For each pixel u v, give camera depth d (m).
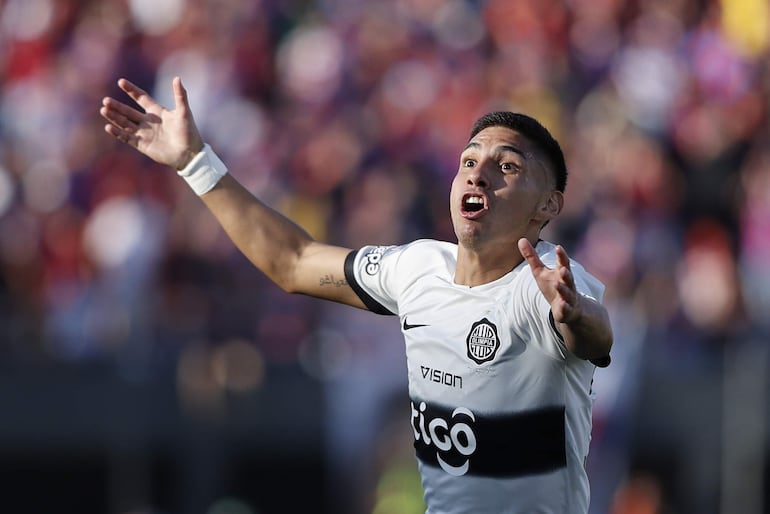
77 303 34.16
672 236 36.91
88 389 33.44
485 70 42.78
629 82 41.66
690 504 33.12
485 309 14.12
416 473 31.77
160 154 16.20
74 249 36.12
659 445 33.25
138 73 42.31
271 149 39.53
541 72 42.16
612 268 34.53
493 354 13.96
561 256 12.52
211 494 33.00
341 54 42.53
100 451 33.53
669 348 33.53
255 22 43.62
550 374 13.85
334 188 38.16
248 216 16.17
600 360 13.26
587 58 43.28
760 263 36.81
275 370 33.31
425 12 44.44
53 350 33.84
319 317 33.41
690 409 33.22
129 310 33.69
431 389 14.43
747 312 35.09
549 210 14.56
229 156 39.69
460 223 14.20
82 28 43.72
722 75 41.97
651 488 32.62
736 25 43.56
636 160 37.94
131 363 33.31
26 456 33.59
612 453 32.03
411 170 38.44
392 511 31.80
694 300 34.88
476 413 14.10
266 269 16.20
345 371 32.97
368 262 15.62
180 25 43.06
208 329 33.59
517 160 14.17
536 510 14.06
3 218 37.69
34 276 36.59
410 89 41.50
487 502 14.19
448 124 40.69
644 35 43.50
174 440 33.22
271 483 33.78
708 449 33.22
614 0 44.03
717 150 38.75
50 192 38.06
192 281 33.94
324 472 33.56
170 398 33.28
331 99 41.34
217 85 41.09
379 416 32.50
